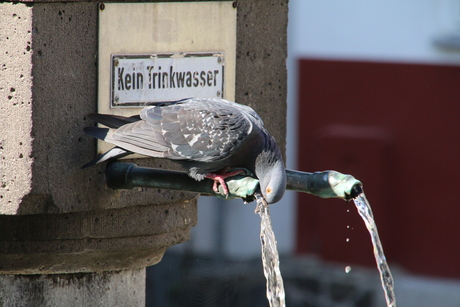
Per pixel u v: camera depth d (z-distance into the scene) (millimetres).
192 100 8602
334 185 7941
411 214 21203
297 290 20422
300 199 21875
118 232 8789
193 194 9328
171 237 9398
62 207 8211
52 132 8055
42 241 8477
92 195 8438
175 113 8312
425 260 21203
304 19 21719
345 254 21500
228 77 9430
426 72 20844
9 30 7848
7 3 7816
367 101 21344
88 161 8383
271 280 8031
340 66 21531
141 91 8680
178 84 8961
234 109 8586
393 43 21078
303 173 8352
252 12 9641
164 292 18234
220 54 9305
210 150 8188
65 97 8125
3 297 8789
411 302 20609
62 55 8055
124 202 8703
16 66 7867
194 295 18391
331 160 21656
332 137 21562
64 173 8188
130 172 8383
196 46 9070
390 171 21281
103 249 8773
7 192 8016
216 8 9195
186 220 9500
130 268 9211
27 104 7863
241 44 9617
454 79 20641
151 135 8102
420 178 21078
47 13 7879
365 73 21328
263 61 9852
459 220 20812
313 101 21797
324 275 20766
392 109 21172
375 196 21297
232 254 19562
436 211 20984
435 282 21141
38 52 7859
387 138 21219
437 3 20594
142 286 9477
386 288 8172
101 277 9008
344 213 21531
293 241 22016
